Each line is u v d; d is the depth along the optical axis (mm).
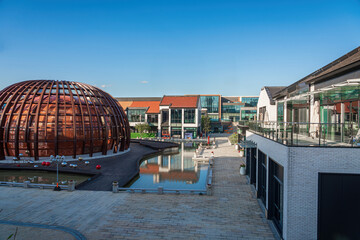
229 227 14383
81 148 38375
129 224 14812
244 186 22547
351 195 10945
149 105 81750
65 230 14031
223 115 117062
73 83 41750
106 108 42281
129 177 26672
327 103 17469
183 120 73875
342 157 10891
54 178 27844
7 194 20547
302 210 11133
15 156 36062
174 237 13250
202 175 30125
